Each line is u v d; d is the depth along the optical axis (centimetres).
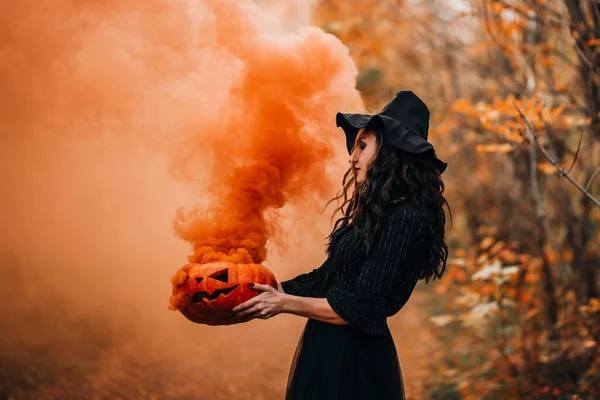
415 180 256
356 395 256
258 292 258
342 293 250
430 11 752
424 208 254
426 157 259
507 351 547
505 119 601
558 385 468
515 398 474
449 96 741
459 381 533
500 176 707
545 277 541
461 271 588
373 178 255
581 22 445
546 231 552
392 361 268
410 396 539
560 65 589
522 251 617
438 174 262
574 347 477
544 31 561
